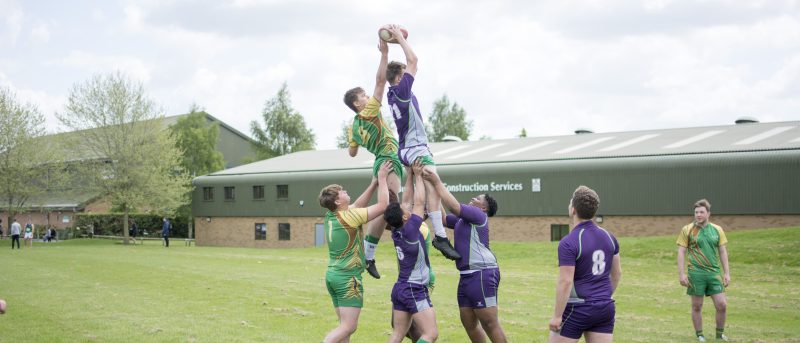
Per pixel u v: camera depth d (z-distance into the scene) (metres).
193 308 14.56
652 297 17.50
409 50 7.69
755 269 23.31
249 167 58.06
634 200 38.44
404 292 8.10
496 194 42.91
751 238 27.84
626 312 14.71
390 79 7.81
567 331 6.79
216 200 55.97
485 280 8.27
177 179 51.72
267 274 22.81
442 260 30.41
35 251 37.22
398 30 7.72
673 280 21.92
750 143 37.88
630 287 19.88
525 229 41.91
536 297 17.17
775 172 34.78
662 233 37.62
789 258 24.06
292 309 14.45
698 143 40.28
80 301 15.59
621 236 38.72
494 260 8.44
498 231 42.88
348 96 8.42
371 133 8.13
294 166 55.00
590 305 6.70
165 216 52.69
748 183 35.47
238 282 19.98
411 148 7.86
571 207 6.97
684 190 37.09
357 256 8.33
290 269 25.23
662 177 37.69
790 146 35.38
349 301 8.29
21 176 52.00
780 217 34.66
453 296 17.17
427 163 7.89
